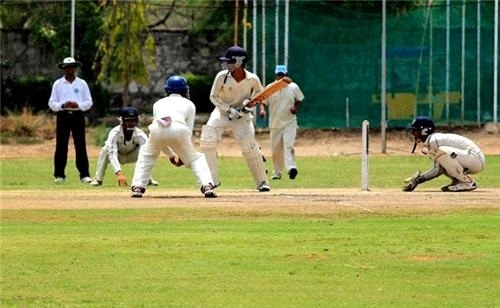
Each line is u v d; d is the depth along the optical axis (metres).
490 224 38.44
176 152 46.19
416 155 79.81
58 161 58.81
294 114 61.97
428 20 90.19
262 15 89.88
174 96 46.00
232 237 35.91
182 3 99.00
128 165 70.81
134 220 39.72
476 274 30.31
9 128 88.50
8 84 95.75
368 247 34.19
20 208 42.97
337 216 40.47
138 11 94.00
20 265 31.61
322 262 31.92
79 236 36.28
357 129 90.00
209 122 50.34
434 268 31.06
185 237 35.94
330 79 90.19
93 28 96.19
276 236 36.09
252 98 50.03
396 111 90.12
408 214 40.94
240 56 49.62
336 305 26.88
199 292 28.28
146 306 26.84
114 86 97.56
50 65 96.81
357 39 90.12
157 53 98.44
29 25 96.56
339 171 67.38
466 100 90.19
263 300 27.41
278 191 50.28
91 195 47.62
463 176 48.88
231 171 67.62
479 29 90.00
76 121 58.31
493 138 87.81
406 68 90.25
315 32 89.94
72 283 29.33
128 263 31.84
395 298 27.62
